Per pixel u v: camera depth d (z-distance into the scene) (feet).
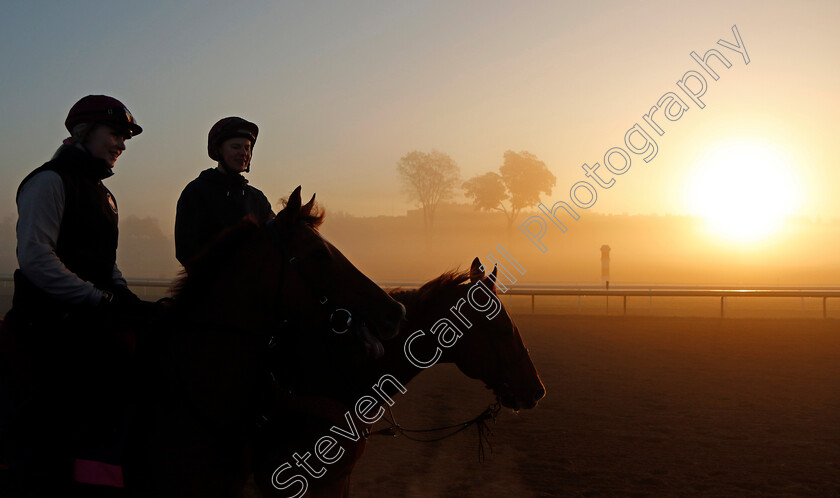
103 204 8.35
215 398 8.07
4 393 7.67
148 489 7.75
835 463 18.60
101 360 8.02
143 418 7.80
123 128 8.61
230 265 8.38
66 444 7.55
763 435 21.70
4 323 8.02
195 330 8.29
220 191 11.71
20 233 7.44
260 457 9.55
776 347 41.75
